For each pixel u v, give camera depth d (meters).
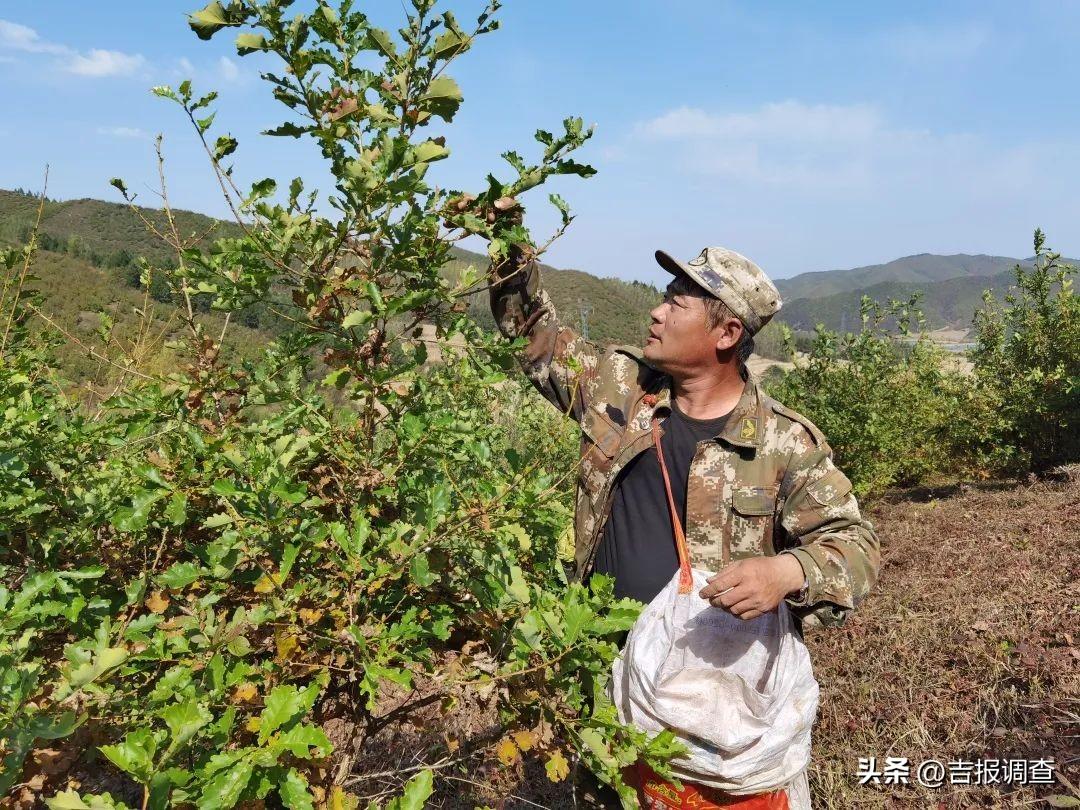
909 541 6.67
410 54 1.52
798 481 1.80
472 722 2.45
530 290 1.99
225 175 1.46
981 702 3.52
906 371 9.89
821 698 3.81
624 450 1.94
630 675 1.67
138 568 1.79
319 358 1.66
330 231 1.50
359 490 1.65
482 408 2.15
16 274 2.51
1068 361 9.49
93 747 1.28
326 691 1.67
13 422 1.88
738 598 1.54
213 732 1.18
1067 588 4.62
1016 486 8.94
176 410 1.78
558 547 2.14
